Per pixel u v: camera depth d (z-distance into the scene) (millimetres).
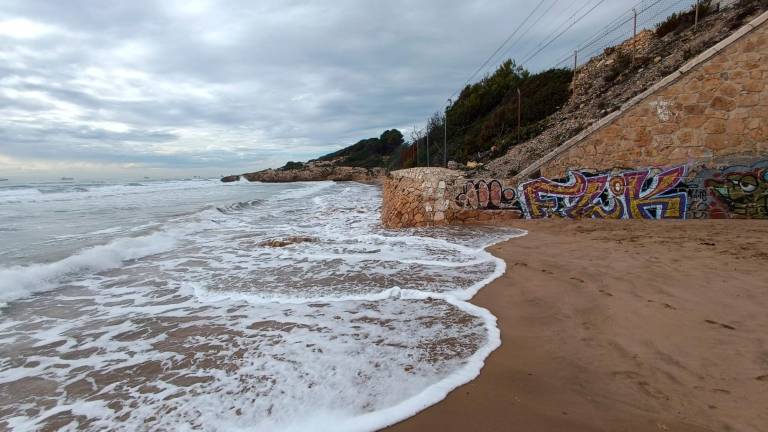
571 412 2633
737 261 5961
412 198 13156
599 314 4250
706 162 10438
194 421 2729
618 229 9695
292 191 40094
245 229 13117
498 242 8969
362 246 9141
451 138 31625
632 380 2965
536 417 2604
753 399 2623
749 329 3643
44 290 6348
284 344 3932
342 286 5910
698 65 10289
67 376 3545
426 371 3273
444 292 5422
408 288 5668
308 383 3150
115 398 3123
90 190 34375
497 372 3219
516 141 20266
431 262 7238
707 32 13992
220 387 3172
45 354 4031
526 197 12125
